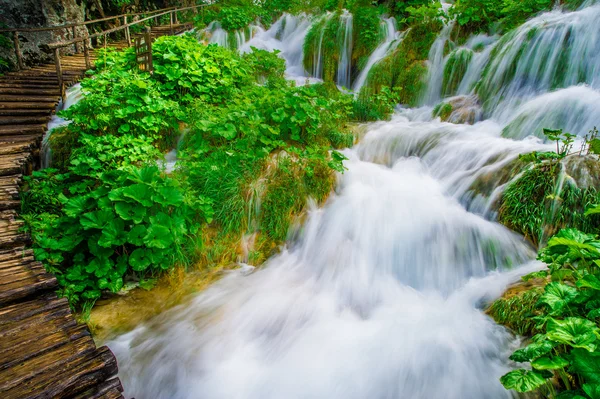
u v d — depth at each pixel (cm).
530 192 407
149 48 738
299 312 365
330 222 470
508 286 349
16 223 391
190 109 682
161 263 398
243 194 484
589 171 386
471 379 274
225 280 410
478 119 682
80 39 979
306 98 624
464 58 762
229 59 866
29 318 264
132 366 309
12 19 1141
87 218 383
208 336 338
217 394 288
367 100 757
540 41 644
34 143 611
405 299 378
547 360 196
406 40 884
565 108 545
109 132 636
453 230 423
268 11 1505
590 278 219
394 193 498
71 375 215
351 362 302
